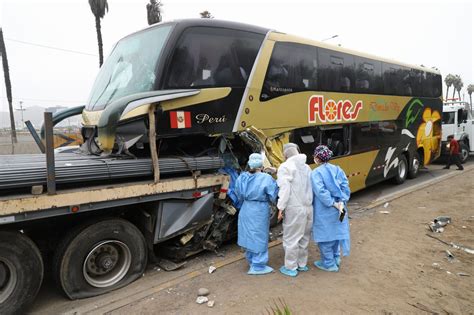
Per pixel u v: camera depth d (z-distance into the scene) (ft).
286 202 14.97
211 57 18.04
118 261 14.82
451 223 23.09
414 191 33.94
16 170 11.96
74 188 13.21
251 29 20.47
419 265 16.51
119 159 15.01
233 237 20.42
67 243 13.26
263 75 20.39
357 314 12.17
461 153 57.00
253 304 12.92
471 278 15.10
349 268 16.20
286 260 15.48
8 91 81.87
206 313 12.35
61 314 12.53
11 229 12.50
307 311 12.36
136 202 14.46
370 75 31.04
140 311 12.59
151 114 14.97
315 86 24.62
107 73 19.92
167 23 17.99
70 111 21.89
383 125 33.35
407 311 12.39
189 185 16.20
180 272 16.12
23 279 12.15
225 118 18.31
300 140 23.39
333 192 15.20
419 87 40.19
